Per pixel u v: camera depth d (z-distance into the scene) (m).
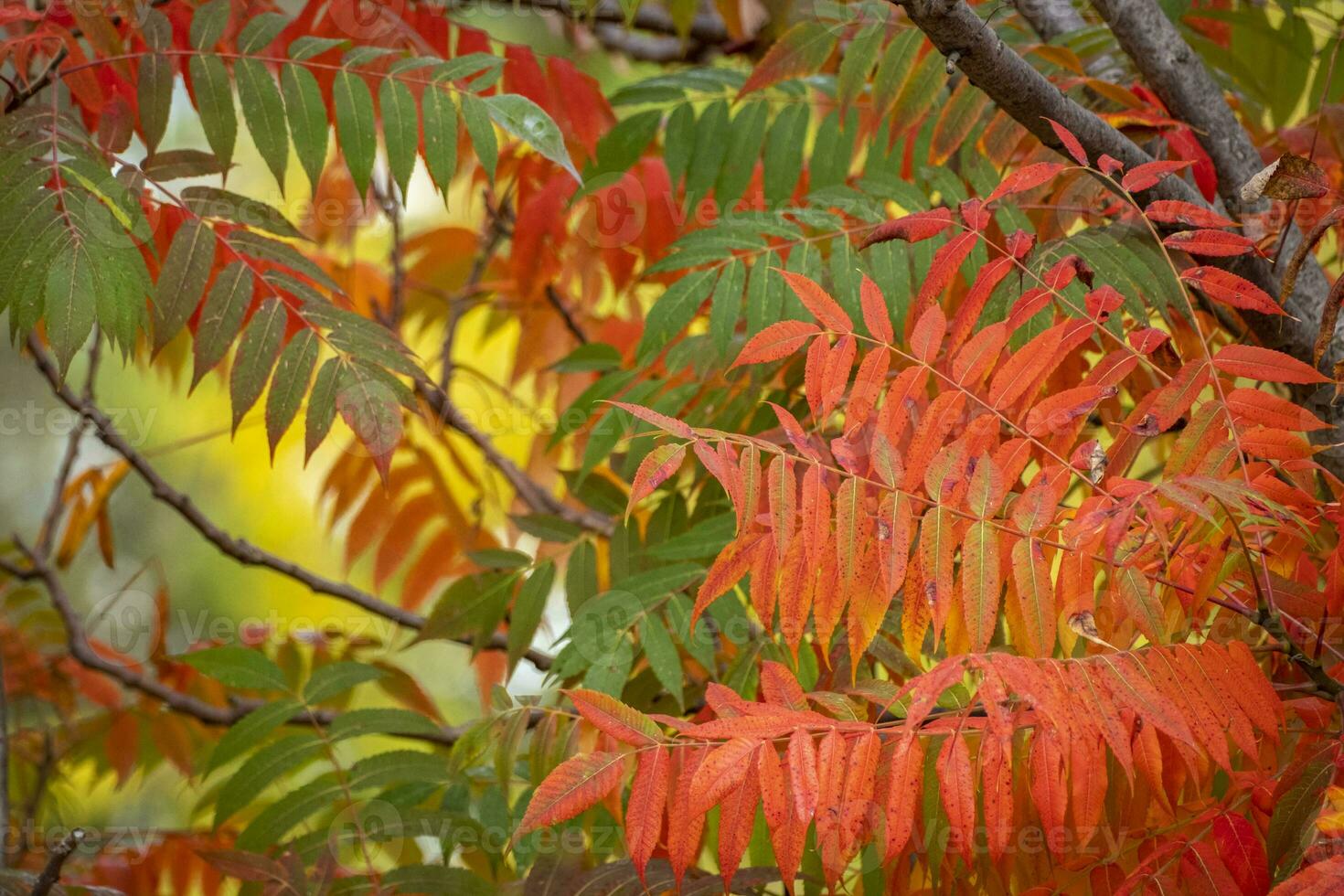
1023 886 2.21
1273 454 2.14
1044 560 2.10
